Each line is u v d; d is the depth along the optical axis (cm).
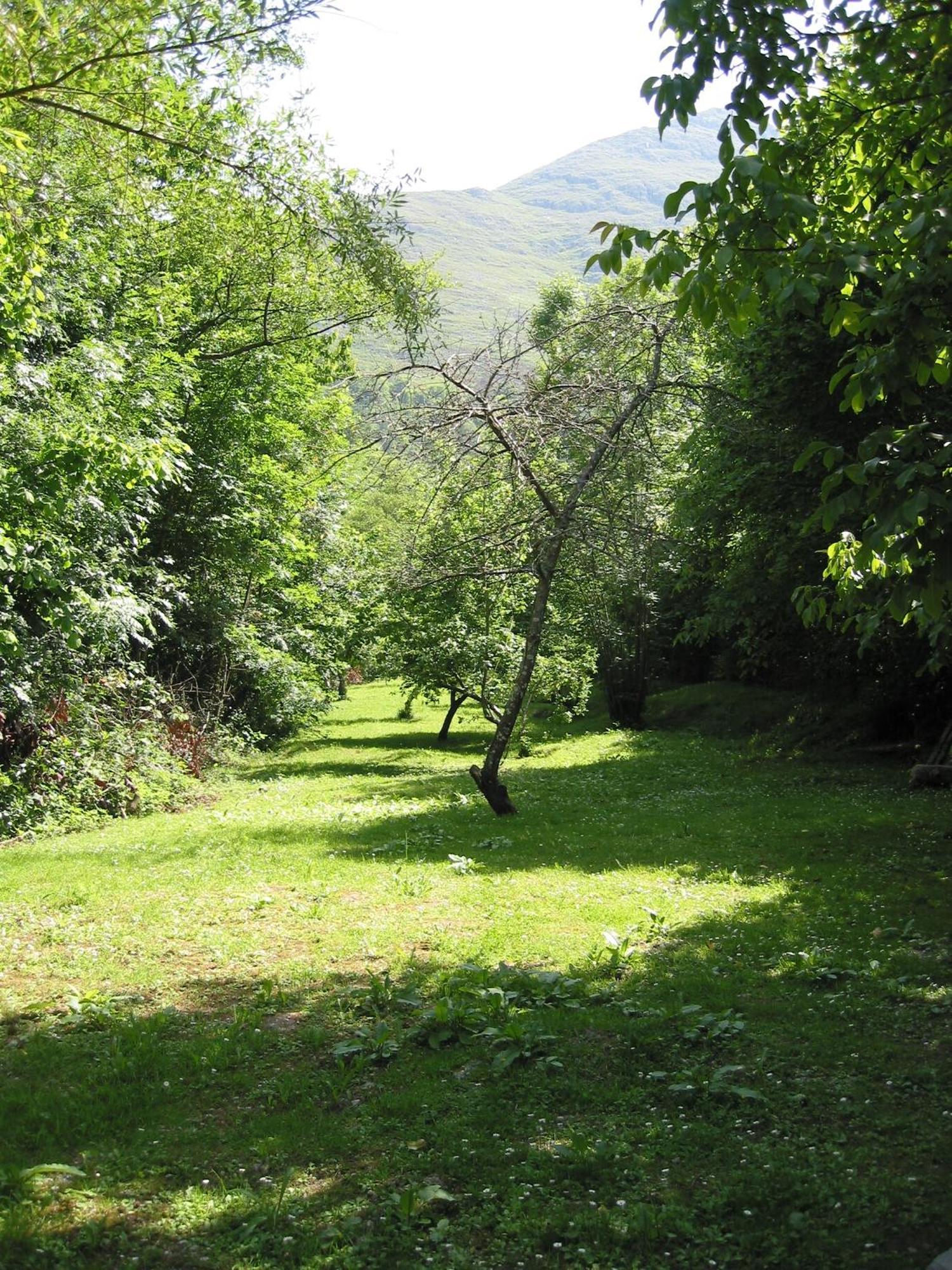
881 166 758
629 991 781
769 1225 453
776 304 570
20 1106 600
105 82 784
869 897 1070
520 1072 626
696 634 2250
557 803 1866
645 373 1703
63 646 1892
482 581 2334
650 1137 538
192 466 2597
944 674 2125
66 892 1162
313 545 3094
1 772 1784
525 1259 437
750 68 620
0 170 895
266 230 1203
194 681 2736
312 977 830
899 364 542
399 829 1602
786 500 1870
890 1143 521
